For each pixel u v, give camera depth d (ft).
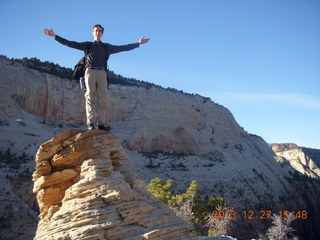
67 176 28.68
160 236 25.99
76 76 31.91
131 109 317.22
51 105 273.13
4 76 254.88
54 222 25.02
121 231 24.75
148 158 261.65
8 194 138.51
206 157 295.28
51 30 29.63
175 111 328.90
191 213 112.06
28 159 188.14
